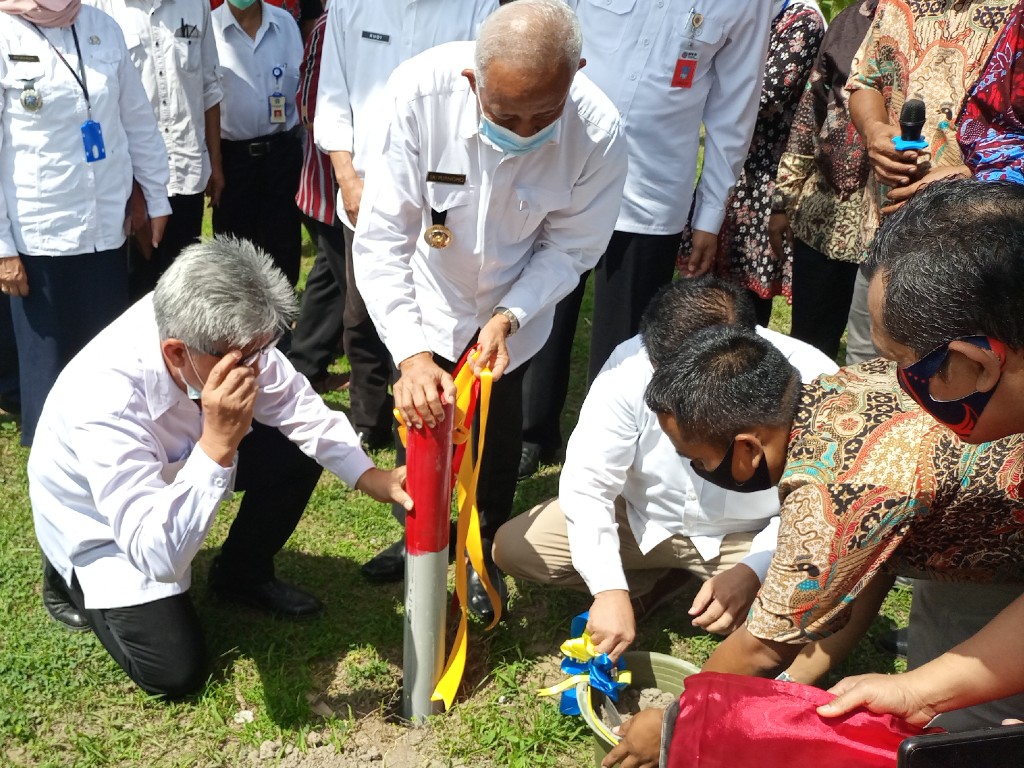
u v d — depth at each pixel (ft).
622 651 9.07
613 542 9.46
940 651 7.61
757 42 12.21
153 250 16.19
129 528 8.29
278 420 9.50
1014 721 6.20
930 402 5.37
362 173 12.34
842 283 13.75
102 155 12.79
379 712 9.61
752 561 9.08
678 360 7.03
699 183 13.01
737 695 6.16
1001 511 6.16
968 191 5.23
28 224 12.55
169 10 15.15
